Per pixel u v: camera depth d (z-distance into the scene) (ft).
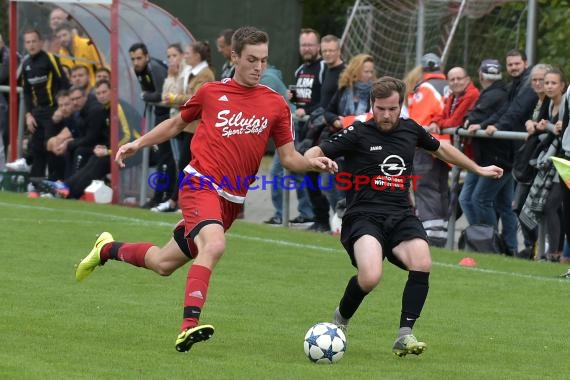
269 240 116.47
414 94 118.52
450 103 116.98
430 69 119.14
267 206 160.35
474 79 184.55
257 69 66.03
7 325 71.20
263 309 80.48
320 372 61.05
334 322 69.26
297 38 208.33
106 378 57.93
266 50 66.08
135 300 81.76
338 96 123.03
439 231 118.01
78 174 149.79
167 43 160.66
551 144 107.04
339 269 99.76
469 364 64.95
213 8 209.46
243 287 89.25
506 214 118.52
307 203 136.15
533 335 74.33
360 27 190.19
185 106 67.31
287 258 104.88
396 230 67.15
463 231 116.26
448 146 70.28
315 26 239.30
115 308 78.38
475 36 185.68
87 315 75.56
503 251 116.67
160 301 81.61
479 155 114.32
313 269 99.25
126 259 70.03
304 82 131.23
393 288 91.25
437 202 117.70
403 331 64.95
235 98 66.39
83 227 119.65
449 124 116.06
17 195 149.69
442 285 93.35
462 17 185.16
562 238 111.04
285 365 62.64
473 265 104.68
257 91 66.95
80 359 62.34
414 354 66.13
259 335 71.41
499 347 70.28
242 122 66.13
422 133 69.05
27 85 157.79
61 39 160.45
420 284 65.36
